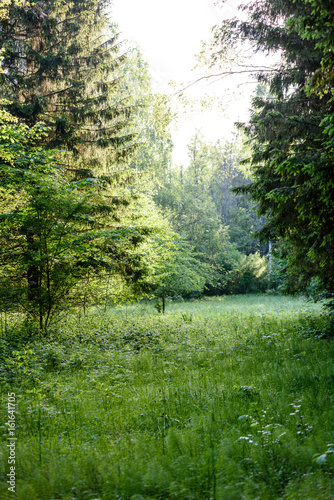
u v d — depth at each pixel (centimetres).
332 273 1069
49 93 1398
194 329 1283
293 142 886
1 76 1259
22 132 1035
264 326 1248
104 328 1255
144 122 3170
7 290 982
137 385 687
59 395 606
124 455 373
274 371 685
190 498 288
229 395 570
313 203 695
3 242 1041
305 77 892
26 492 288
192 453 367
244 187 962
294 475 327
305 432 412
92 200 1338
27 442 411
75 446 400
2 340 911
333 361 714
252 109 1112
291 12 760
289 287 1354
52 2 1361
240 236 5028
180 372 760
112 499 295
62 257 1090
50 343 980
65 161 1402
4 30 1279
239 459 355
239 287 3938
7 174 1030
